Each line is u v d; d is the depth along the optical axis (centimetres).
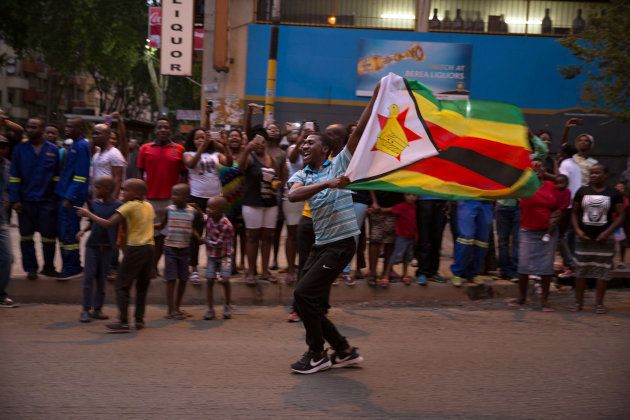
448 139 634
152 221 718
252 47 1700
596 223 808
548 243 821
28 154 820
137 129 1603
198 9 1920
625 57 1148
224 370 569
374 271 862
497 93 1703
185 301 844
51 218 834
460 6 1730
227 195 872
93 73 4253
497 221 934
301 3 1712
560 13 1733
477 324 758
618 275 946
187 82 4375
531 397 512
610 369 587
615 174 1681
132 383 529
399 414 471
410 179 620
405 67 1692
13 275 838
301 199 537
